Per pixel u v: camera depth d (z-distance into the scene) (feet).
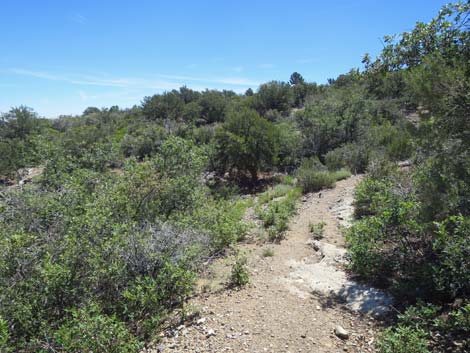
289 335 11.58
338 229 23.17
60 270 13.12
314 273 16.71
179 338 11.94
